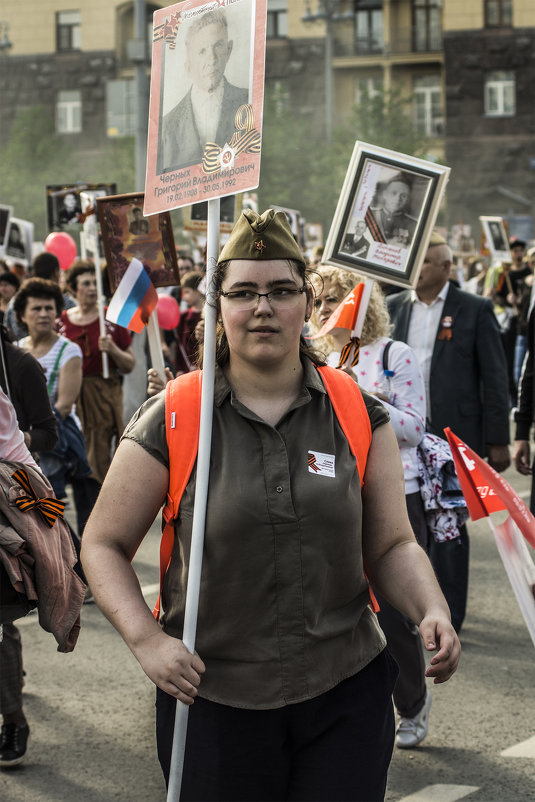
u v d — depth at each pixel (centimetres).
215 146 255
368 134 3350
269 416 232
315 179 3147
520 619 555
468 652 505
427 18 4419
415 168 392
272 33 4447
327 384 238
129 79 4575
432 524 434
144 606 227
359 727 234
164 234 518
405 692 398
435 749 400
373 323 405
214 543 226
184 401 234
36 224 3497
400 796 362
